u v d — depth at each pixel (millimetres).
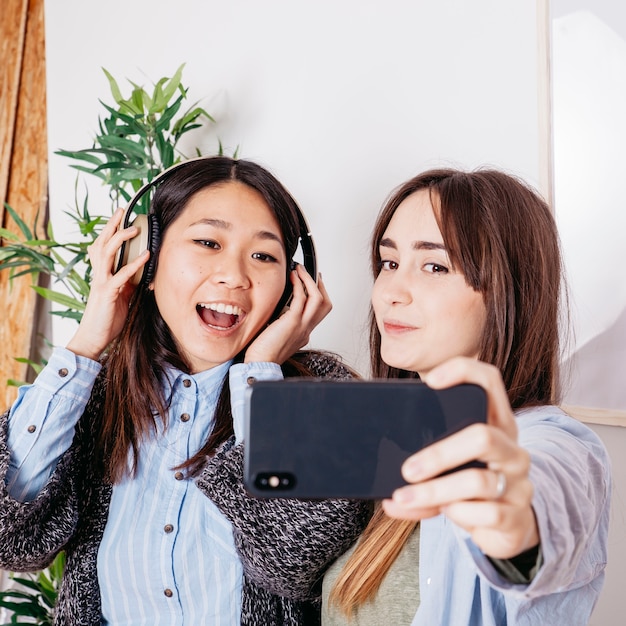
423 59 1668
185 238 1079
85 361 1116
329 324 1831
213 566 1076
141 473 1130
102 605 1119
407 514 556
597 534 825
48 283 2424
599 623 1482
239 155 1979
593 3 1430
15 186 2426
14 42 2447
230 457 1057
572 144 1475
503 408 584
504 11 1556
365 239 1769
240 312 1083
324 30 1819
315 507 1028
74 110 2307
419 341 932
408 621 912
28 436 1088
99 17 2254
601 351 1450
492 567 604
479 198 931
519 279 935
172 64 2109
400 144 1708
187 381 1148
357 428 615
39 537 1088
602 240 1443
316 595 1112
